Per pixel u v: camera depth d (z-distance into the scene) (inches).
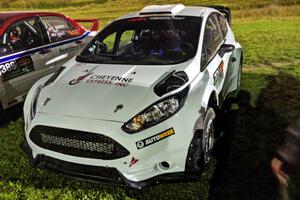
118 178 123.5
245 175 144.0
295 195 69.9
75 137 124.8
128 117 123.3
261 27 581.0
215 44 181.0
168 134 123.8
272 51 368.5
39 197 136.2
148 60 158.1
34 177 149.2
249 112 202.2
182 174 128.6
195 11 188.1
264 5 914.1
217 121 163.2
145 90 134.4
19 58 211.8
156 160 124.3
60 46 244.2
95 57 170.4
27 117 142.9
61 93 141.0
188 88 136.7
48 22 240.5
